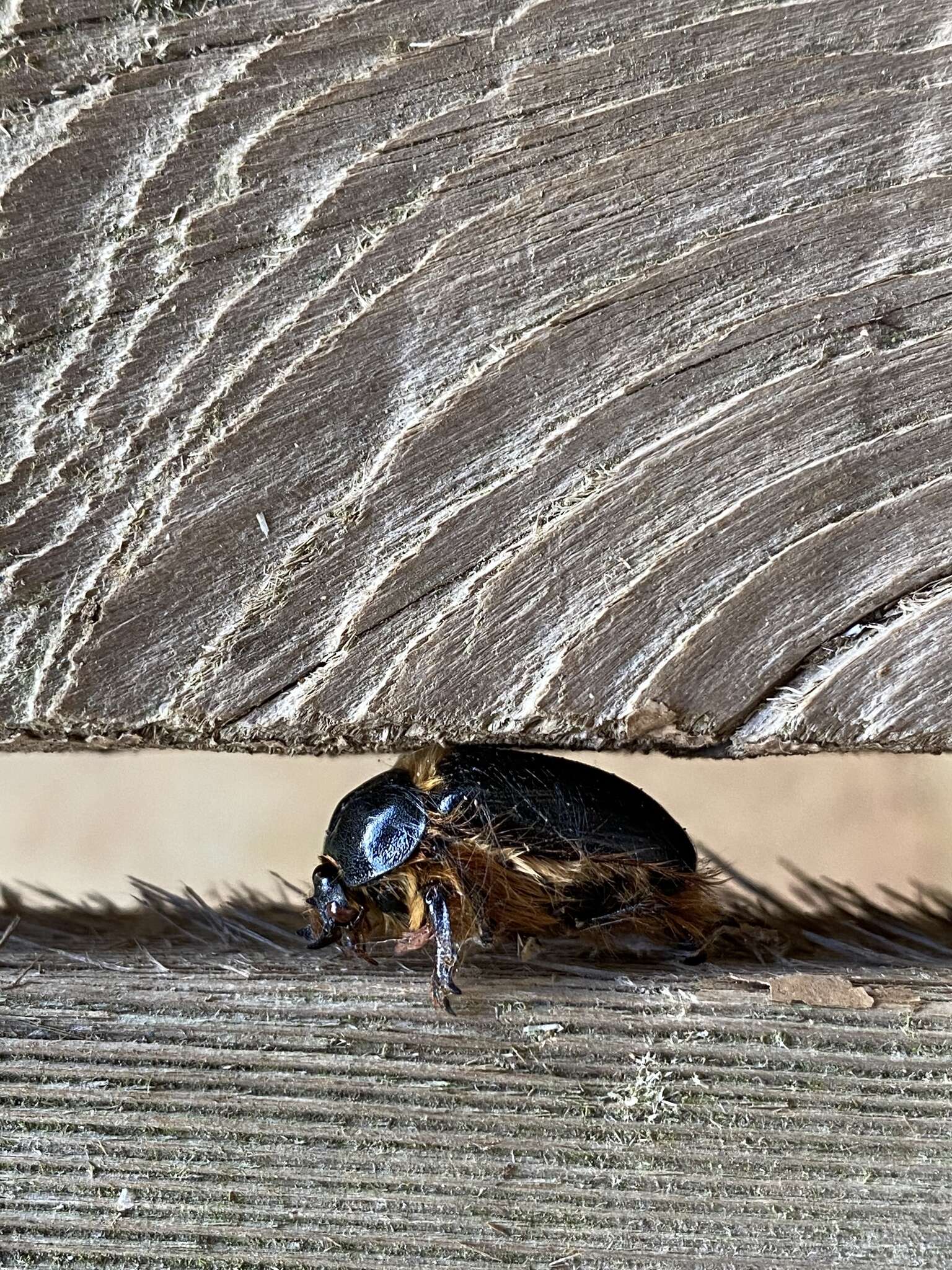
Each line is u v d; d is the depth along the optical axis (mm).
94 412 138
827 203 141
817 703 141
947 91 141
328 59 139
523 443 140
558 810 151
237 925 154
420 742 141
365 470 139
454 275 140
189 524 139
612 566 140
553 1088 143
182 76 138
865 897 157
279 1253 142
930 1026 142
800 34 140
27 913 153
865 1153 142
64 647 139
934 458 141
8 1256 142
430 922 149
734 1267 141
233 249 139
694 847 160
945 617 141
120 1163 142
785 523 140
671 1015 143
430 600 140
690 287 140
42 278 138
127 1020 143
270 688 140
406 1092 143
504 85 140
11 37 137
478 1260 141
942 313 141
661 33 140
